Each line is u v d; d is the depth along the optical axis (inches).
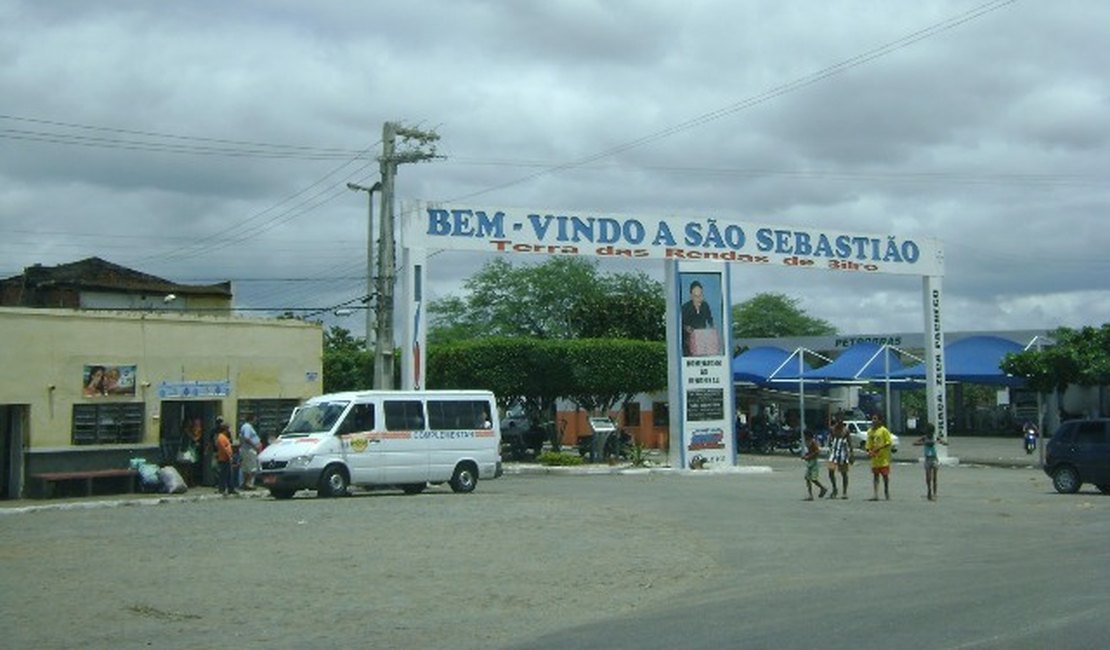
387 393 1134.4
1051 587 503.8
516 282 3253.0
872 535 778.8
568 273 3243.1
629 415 2468.0
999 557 642.8
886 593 506.0
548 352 1797.5
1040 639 379.6
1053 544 705.0
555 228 1462.8
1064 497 1096.2
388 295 1418.6
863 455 2038.6
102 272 1819.6
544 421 2026.3
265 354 1342.3
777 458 2041.1
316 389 1382.9
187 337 1278.3
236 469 1211.9
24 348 1158.3
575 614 494.9
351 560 658.8
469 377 1797.5
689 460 1547.7
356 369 1975.9
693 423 1555.1
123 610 507.8
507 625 469.1
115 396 1216.8
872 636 395.2
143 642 441.1
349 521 863.1
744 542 743.7
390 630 461.1
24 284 1706.4
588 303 2903.5
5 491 1160.8
